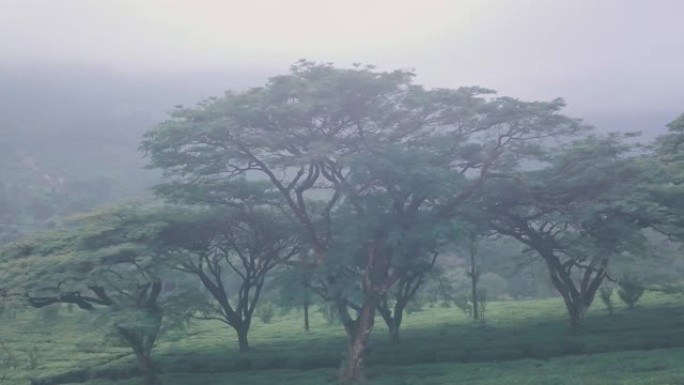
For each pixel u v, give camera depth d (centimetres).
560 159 4688
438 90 4209
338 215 4606
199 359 5228
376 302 4288
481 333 5791
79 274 3912
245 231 5184
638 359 4075
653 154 5500
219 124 3784
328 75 4109
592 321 5909
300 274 4434
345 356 4338
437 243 4447
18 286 3838
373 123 4166
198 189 4528
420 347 5131
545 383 3556
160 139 3991
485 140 4466
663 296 7756
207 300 5241
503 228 5194
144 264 3969
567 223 4794
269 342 6259
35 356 5616
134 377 4944
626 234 4506
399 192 4138
